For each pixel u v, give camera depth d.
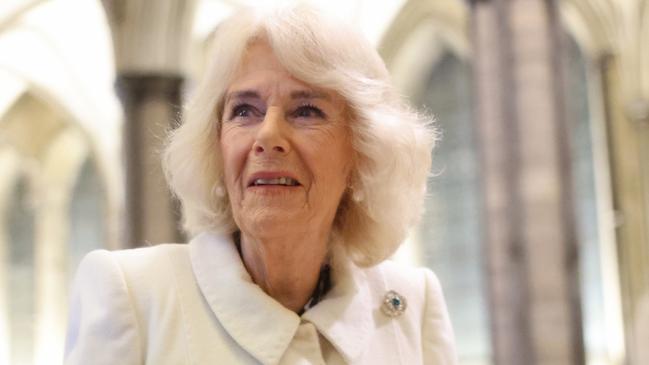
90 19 20.36
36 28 20.50
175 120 2.52
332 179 2.24
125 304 2.20
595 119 18.45
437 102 20.53
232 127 2.23
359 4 19.53
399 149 2.30
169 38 14.70
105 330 2.17
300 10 2.22
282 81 2.19
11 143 24.19
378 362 2.36
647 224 17.70
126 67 14.55
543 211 10.63
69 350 2.26
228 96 2.25
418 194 2.45
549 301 10.52
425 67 20.78
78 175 25.11
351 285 2.38
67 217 25.14
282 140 2.15
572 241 10.70
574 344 10.52
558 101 10.88
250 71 2.22
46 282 24.83
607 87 18.09
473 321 19.34
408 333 2.47
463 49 20.05
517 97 10.83
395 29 20.06
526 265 10.58
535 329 10.48
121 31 14.63
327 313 2.30
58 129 24.62
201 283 2.26
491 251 10.97
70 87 22.11
